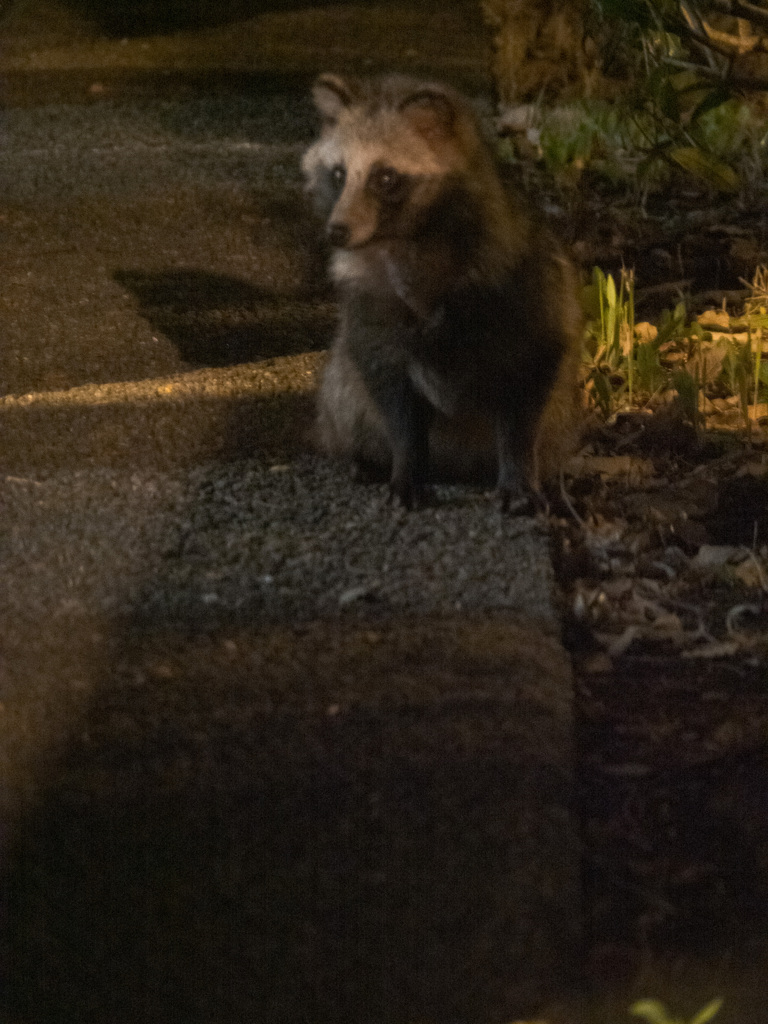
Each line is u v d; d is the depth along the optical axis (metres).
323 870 4.59
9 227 12.69
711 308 10.30
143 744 5.27
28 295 11.20
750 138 13.38
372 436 8.02
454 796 4.89
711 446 8.29
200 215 12.88
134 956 4.29
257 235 12.42
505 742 5.17
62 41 20.56
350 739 5.23
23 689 5.66
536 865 4.56
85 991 4.18
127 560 6.81
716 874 4.73
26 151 15.18
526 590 6.41
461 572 6.61
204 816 4.85
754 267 11.09
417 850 4.65
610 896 4.64
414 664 5.73
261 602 6.34
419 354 7.44
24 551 6.93
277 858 4.64
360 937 4.32
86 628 6.14
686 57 12.16
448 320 7.33
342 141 7.11
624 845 4.88
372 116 7.09
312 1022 4.07
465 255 7.20
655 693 5.81
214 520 7.30
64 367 9.94
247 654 5.87
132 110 16.72
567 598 6.66
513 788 4.92
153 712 5.47
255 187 13.57
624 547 7.07
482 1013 4.08
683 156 12.18
